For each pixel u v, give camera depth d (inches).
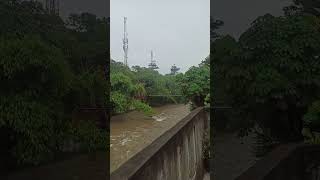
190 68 1086.4
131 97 804.0
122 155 446.3
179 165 254.8
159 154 185.5
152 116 898.7
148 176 161.2
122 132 653.3
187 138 305.1
